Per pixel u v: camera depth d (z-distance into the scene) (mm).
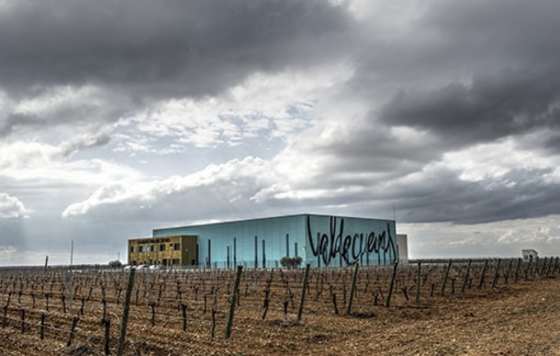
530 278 46312
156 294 39219
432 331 19953
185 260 110688
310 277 54156
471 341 17141
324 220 97438
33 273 86188
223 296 36156
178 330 20500
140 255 121312
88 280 62031
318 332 20312
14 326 22625
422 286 39406
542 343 16203
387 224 109875
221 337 19109
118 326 21719
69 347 16781
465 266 65750
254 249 101625
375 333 20219
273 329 20859
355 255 102312
